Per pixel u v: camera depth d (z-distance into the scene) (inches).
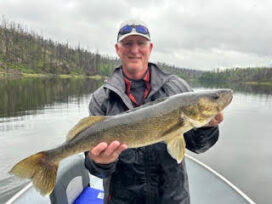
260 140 146.1
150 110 30.9
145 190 31.8
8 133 143.3
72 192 49.2
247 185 87.5
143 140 30.7
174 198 32.0
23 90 366.3
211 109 32.4
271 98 460.8
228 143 138.5
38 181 31.0
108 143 30.6
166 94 35.0
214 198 52.9
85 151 31.2
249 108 306.3
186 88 36.8
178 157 30.3
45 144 125.0
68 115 202.2
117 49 40.0
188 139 34.5
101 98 35.0
